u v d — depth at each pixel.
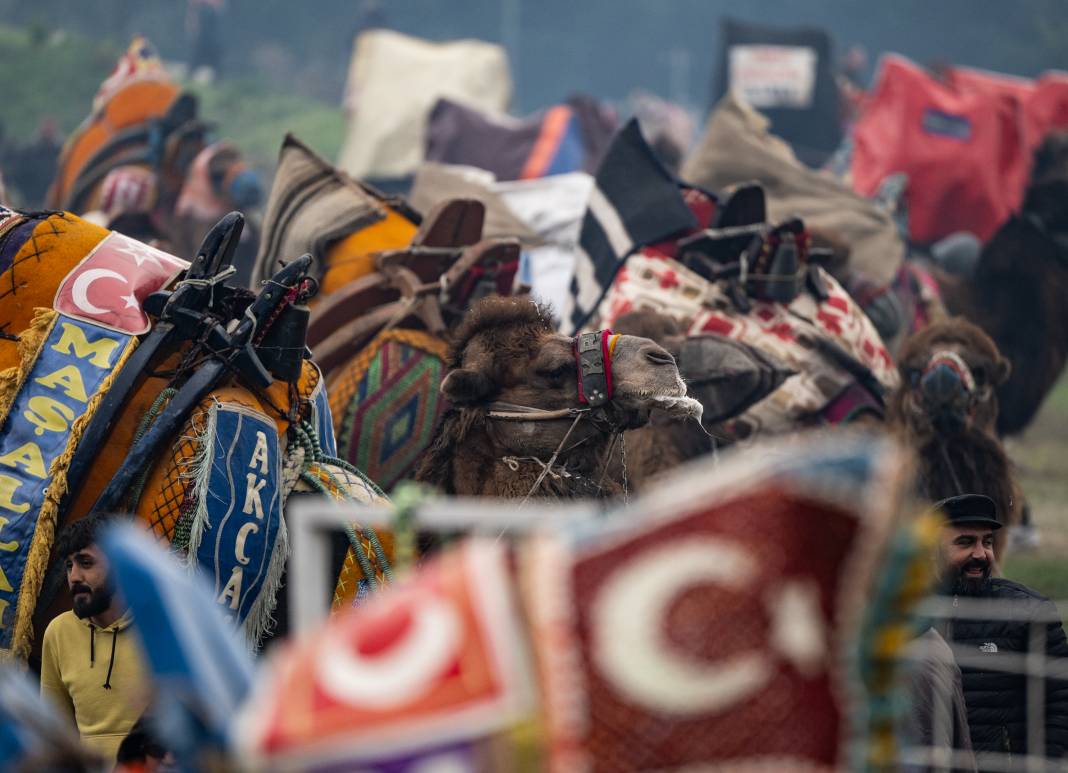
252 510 16.55
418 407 23.56
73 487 16.20
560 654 5.99
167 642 6.14
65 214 17.89
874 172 50.66
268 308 17.27
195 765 6.27
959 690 15.29
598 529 6.23
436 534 17.92
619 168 29.59
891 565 6.01
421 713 5.97
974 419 26.39
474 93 82.81
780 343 27.47
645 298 28.25
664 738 5.91
